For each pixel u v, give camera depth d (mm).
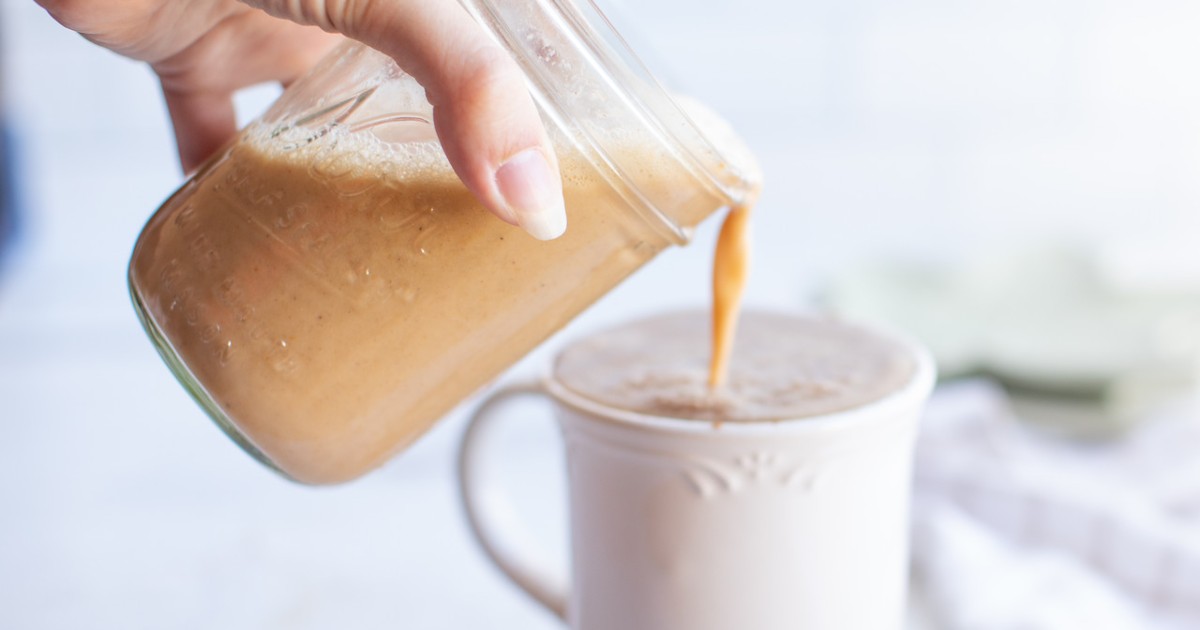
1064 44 1136
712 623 432
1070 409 658
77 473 703
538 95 394
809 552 427
